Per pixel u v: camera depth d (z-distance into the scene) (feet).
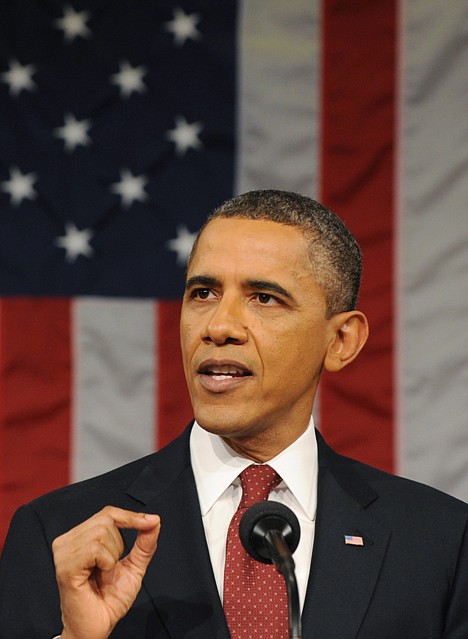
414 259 28.60
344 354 15.42
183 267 29.07
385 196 28.76
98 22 29.60
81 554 12.17
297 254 14.26
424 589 14.49
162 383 28.76
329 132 28.99
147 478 15.19
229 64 29.30
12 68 29.53
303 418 14.85
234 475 14.73
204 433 15.14
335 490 15.14
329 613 13.87
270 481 14.70
